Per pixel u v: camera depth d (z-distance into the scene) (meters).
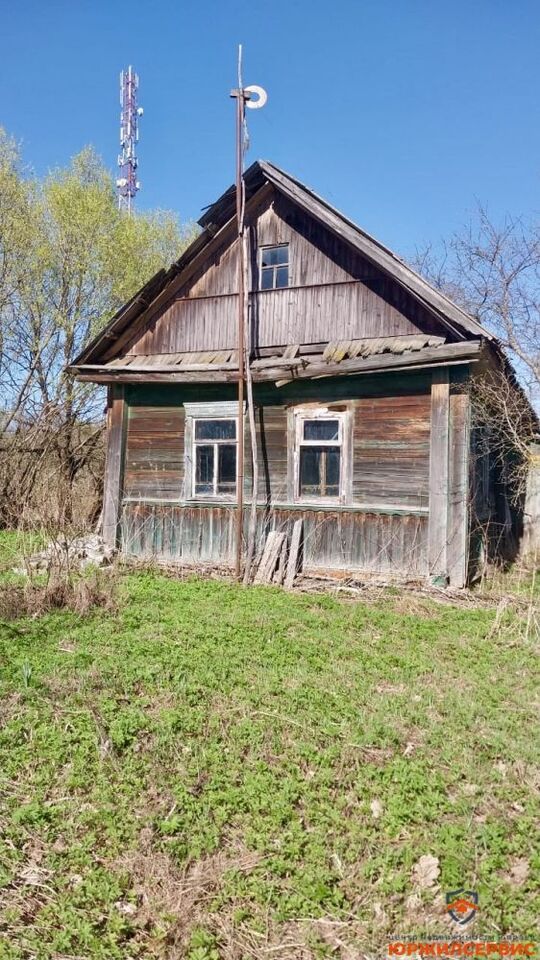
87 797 3.74
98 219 18.41
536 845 3.35
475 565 9.96
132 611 7.19
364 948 2.82
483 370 9.91
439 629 6.98
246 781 3.87
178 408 11.10
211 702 4.88
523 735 4.46
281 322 10.55
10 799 3.71
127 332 11.73
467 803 3.67
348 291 10.10
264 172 10.43
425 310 9.48
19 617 6.81
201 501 10.80
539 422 13.16
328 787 3.85
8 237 17.34
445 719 4.67
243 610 7.47
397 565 9.37
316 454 10.12
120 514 11.31
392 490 9.48
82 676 5.23
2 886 3.12
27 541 9.16
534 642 6.46
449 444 9.09
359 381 9.77
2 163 17.62
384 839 3.42
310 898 3.07
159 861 3.30
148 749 4.21
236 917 2.98
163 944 2.85
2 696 4.88
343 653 6.04
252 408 10.11
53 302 18.81
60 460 16.88
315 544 9.93
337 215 9.90
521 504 14.46
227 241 11.20
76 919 2.94
